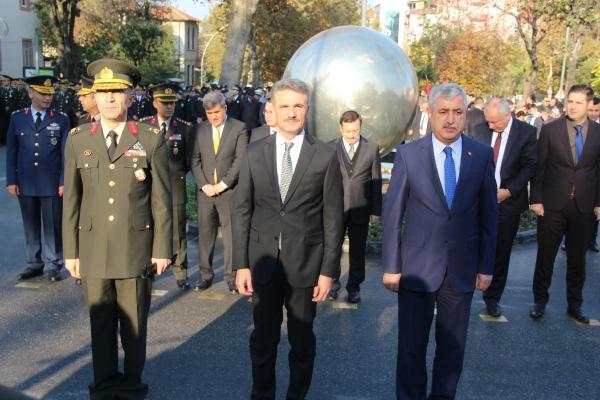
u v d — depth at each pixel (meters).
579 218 5.09
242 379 3.93
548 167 5.15
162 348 4.38
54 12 27.94
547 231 5.17
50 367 4.01
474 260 3.38
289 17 36.53
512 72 40.69
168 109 5.55
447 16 34.59
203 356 4.26
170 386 3.80
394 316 5.21
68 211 3.40
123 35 35.41
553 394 3.88
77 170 3.39
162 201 3.46
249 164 3.34
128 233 3.37
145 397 3.64
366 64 6.76
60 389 3.71
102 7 33.91
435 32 35.97
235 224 3.39
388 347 4.53
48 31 34.00
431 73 36.16
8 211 8.90
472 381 4.02
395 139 7.28
